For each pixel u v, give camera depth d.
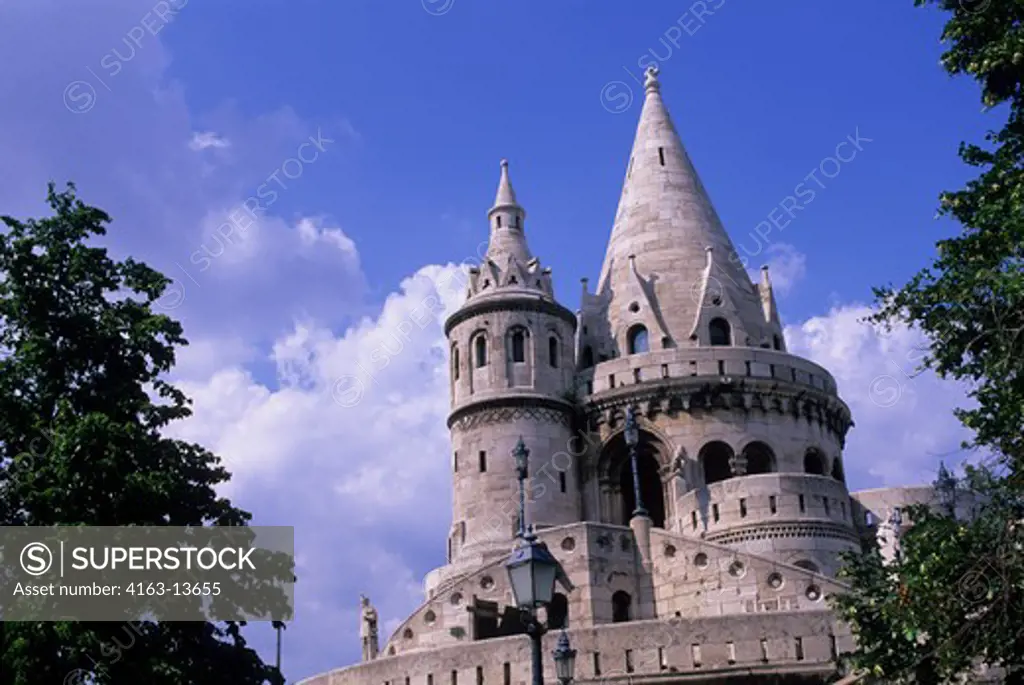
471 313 66.56
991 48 27.19
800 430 65.94
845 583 48.78
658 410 65.12
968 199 28.55
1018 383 25.56
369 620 57.38
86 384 36.31
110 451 33.44
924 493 61.50
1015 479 25.67
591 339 71.81
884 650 27.92
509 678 45.78
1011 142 28.45
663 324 69.56
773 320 72.19
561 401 65.44
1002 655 25.89
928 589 26.02
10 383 34.91
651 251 72.12
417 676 47.31
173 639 34.78
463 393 65.62
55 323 36.06
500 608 51.97
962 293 26.45
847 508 58.75
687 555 52.19
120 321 36.56
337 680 49.31
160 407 37.12
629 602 52.75
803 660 44.00
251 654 35.84
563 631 33.97
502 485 62.78
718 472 66.12
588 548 52.44
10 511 34.00
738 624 44.78
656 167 75.19
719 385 64.88
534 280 67.75
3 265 36.00
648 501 68.25
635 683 44.38
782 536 56.47
